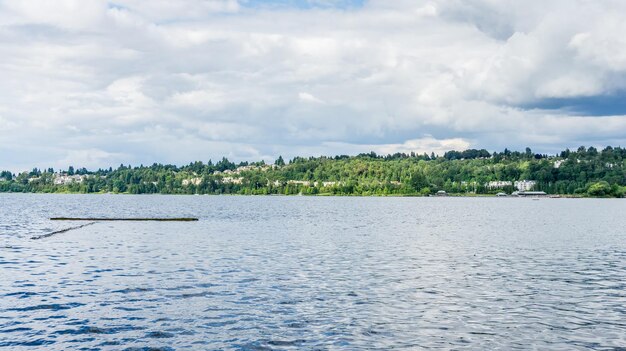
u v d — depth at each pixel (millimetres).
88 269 47031
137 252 59750
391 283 40719
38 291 37438
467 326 29172
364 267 48594
